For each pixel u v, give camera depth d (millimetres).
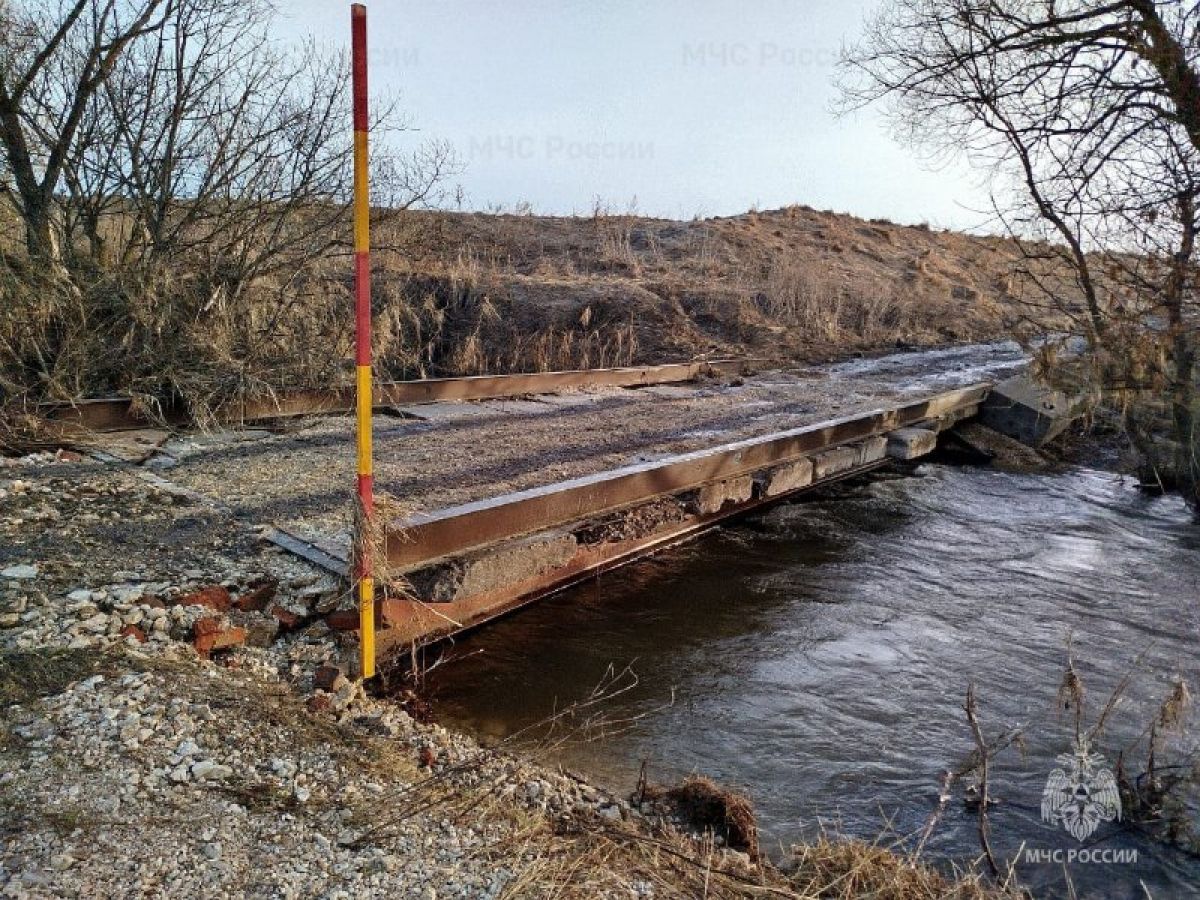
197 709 3863
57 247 9891
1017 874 3977
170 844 2992
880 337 19609
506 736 4953
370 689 5039
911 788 4691
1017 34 9148
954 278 26578
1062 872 4004
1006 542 9078
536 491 6656
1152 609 7363
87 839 2943
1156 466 10750
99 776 3283
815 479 9766
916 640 6621
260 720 3936
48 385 8641
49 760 3324
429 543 5699
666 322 18250
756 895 3217
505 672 5777
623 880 3158
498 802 3648
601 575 7445
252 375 9680
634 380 13602
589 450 8711
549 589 6922
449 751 4176
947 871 3955
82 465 7207
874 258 27562
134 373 9234
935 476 11656
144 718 3697
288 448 8289
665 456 8547
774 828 4250
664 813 4012
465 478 7461
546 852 3283
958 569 8227
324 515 6277
